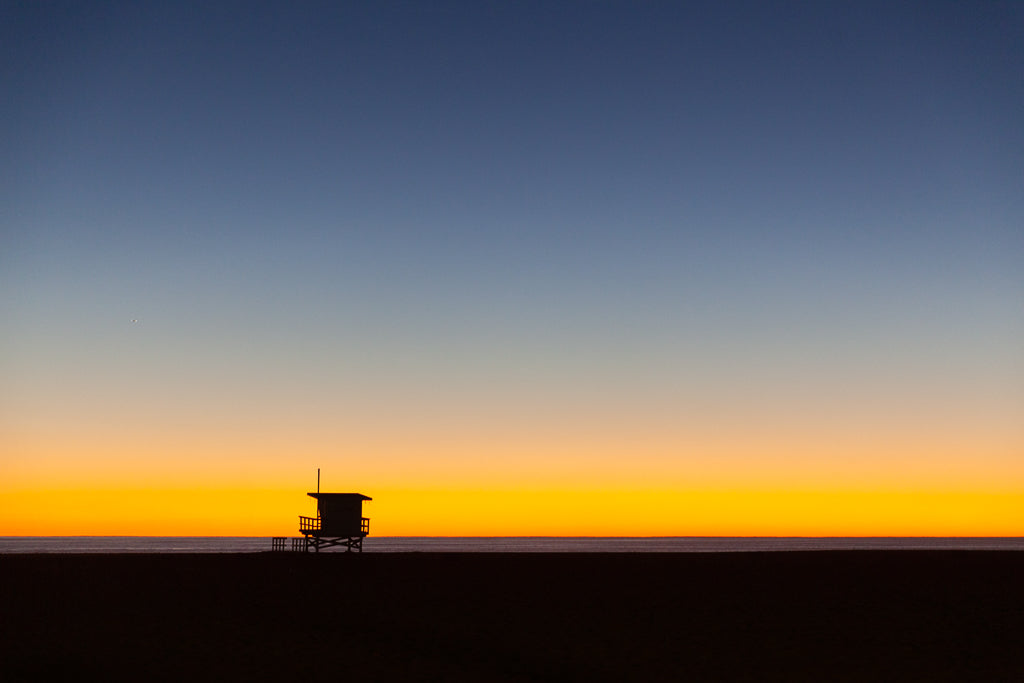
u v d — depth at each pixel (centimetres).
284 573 5316
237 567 5559
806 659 3381
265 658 3231
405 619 3981
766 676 3138
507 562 6197
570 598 4578
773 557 7025
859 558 6931
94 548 18012
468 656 3331
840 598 4647
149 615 3950
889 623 4047
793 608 4359
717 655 3416
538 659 3309
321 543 6531
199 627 3731
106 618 3862
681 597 4634
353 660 3231
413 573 5450
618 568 5872
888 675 3178
